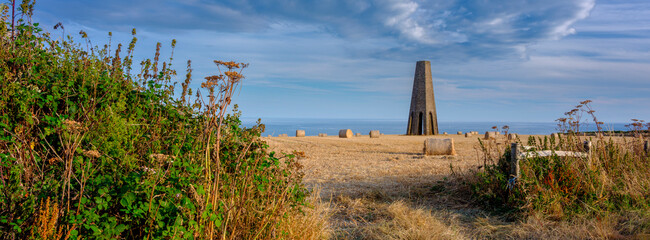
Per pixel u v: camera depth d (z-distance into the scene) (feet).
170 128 12.86
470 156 49.21
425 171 33.83
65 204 8.57
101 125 9.92
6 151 9.57
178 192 8.74
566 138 24.21
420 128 127.44
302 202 12.76
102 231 8.13
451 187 24.52
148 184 8.50
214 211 9.13
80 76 11.82
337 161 43.96
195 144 11.01
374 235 15.92
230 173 11.51
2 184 8.63
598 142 24.13
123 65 13.57
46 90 11.23
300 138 85.61
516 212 18.81
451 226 17.08
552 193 19.11
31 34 11.87
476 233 16.72
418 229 15.93
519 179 19.85
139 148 11.12
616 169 21.63
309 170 35.83
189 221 8.48
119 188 8.95
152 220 8.39
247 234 10.59
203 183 9.34
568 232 15.89
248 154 12.25
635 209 17.92
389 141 79.30
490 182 21.67
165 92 13.44
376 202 22.06
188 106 13.43
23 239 7.87
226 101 8.81
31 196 8.22
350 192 24.43
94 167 9.80
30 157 9.61
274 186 12.09
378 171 34.60
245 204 10.62
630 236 15.05
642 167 22.74
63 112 11.41
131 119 11.43
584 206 18.45
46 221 7.39
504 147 25.03
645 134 25.96
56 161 9.91
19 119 10.25
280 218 11.53
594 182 19.84
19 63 10.96
